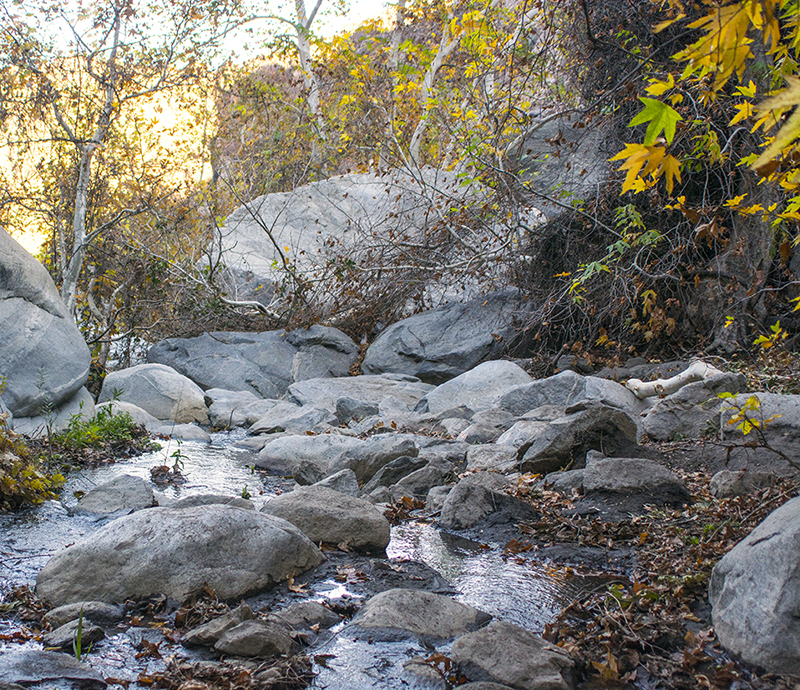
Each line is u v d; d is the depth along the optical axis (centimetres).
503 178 1349
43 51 1409
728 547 512
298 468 842
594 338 1328
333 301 1708
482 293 1573
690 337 1294
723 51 175
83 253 1477
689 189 1184
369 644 411
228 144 2080
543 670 372
